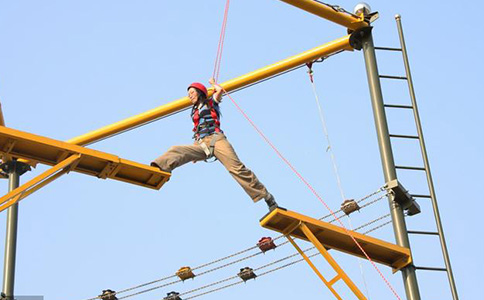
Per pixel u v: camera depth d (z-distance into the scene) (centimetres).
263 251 1705
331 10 1750
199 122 1481
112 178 1433
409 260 1542
